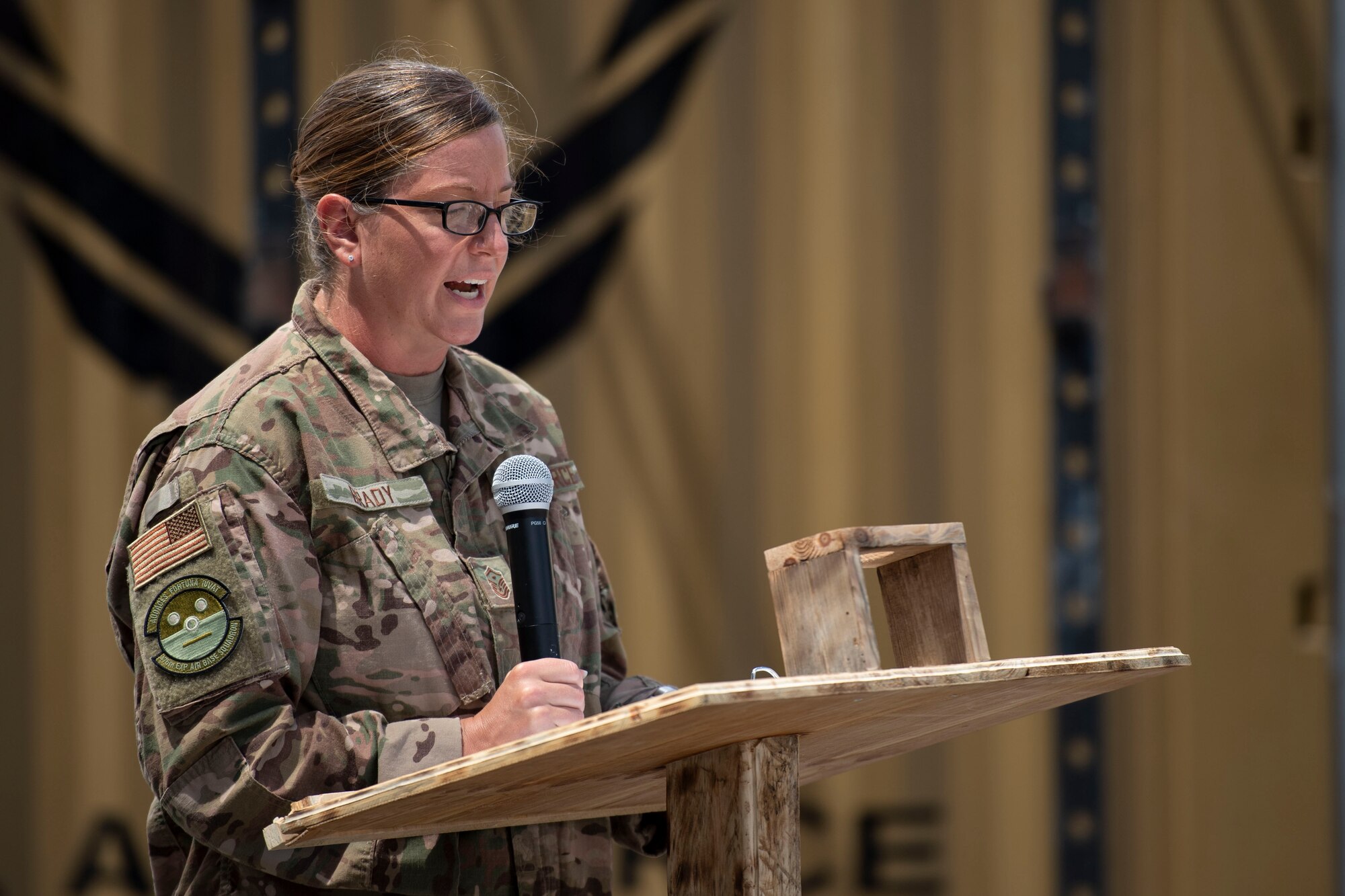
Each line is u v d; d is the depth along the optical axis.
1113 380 11.34
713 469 11.32
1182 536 11.30
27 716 11.35
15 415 11.49
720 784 3.67
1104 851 11.16
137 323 11.53
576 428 11.39
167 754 4.37
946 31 11.41
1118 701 11.27
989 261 11.37
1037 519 11.30
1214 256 11.39
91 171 11.54
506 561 5.00
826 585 4.25
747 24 11.45
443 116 4.93
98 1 11.55
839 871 11.07
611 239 11.41
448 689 4.67
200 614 4.36
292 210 11.41
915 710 3.72
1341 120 11.52
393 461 4.85
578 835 5.09
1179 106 11.40
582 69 11.41
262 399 4.73
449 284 4.96
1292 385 11.46
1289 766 11.27
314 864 4.54
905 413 11.31
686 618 11.25
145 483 4.77
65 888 11.24
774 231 11.41
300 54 11.41
